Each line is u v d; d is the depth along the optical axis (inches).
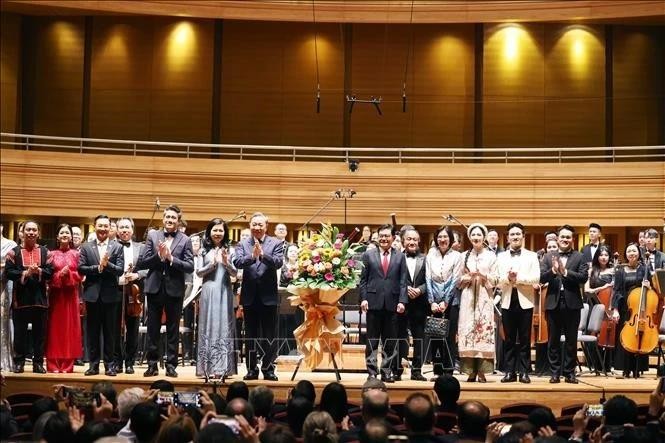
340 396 288.2
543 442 218.1
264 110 1025.5
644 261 493.7
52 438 224.8
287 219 879.1
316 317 434.0
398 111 1021.8
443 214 874.1
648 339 469.4
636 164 848.9
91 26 1024.9
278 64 1025.5
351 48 1025.5
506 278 435.5
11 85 1003.3
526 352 437.1
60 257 445.7
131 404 277.7
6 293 439.8
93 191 867.4
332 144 1023.6
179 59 1022.4
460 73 1017.5
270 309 426.0
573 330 438.0
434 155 1018.7
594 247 538.0
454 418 300.4
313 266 426.0
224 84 1024.9
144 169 876.0
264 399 288.7
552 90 1007.6
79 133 1019.9
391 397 414.0
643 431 235.9
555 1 960.3
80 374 437.4
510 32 1008.9
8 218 871.7
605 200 852.6
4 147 997.8
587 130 1004.6
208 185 880.3
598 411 277.9
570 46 1004.6
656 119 1001.5
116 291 435.8
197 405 283.6
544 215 863.1
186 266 427.8
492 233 515.2
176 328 429.1
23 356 440.8
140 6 979.3
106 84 1021.8
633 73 1003.3
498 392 416.8
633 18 968.9
